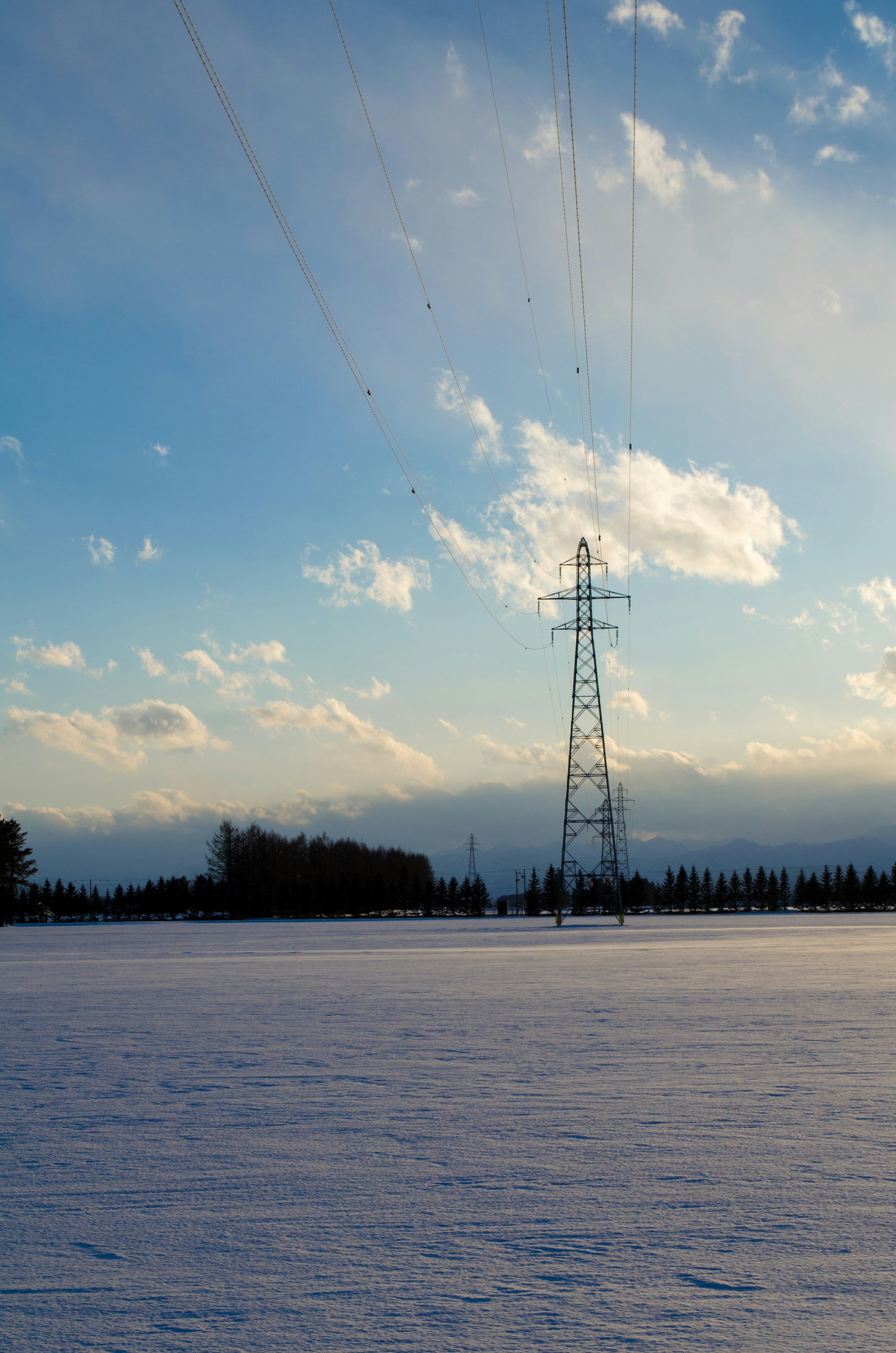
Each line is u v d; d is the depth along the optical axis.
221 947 46.44
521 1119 7.84
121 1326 4.17
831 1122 7.60
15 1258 4.98
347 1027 14.07
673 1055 10.94
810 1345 3.91
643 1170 6.35
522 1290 4.48
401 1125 7.71
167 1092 9.28
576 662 69.19
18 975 27.45
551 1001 17.39
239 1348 3.94
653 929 61.72
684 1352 3.85
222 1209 5.71
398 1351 3.89
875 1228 5.23
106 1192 6.08
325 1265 4.82
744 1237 5.11
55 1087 9.64
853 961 27.80
